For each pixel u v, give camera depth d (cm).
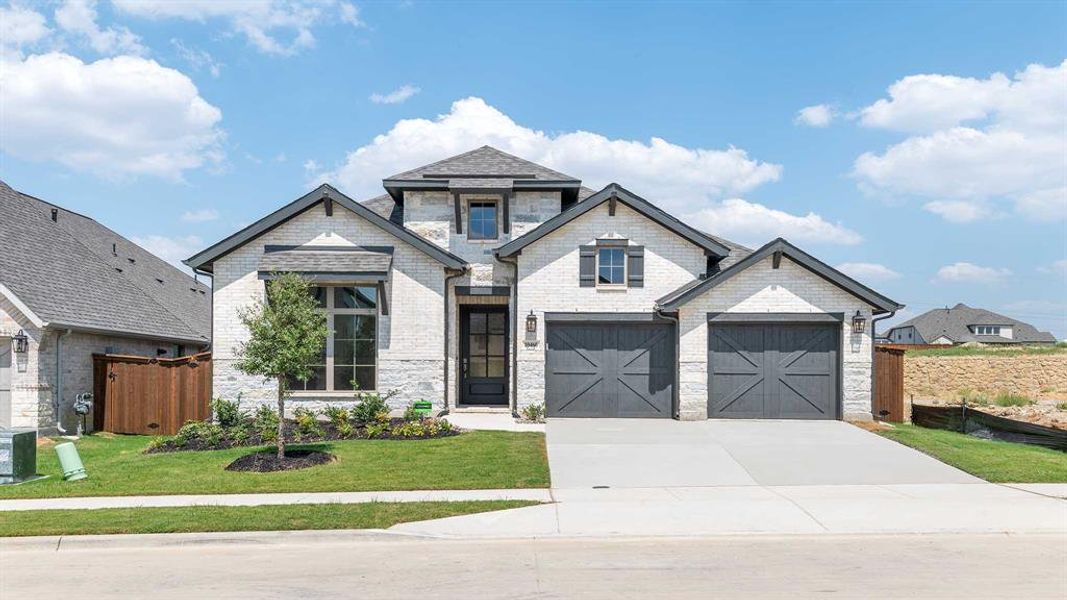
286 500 1017
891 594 643
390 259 1725
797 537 850
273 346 1246
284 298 1276
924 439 1486
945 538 843
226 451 1395
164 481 1144
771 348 1758
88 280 2062
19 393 1641
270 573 721
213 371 1727
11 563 771
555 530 870
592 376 1792
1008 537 847
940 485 1126
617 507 980
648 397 1789
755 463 1280
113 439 1697
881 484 1134
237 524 879
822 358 1755
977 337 7181
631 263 1798
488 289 1848
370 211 1731
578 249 1802
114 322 1956
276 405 1727
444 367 1772
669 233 1805
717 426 1658
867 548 800
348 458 1295
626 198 1780
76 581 705
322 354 1753
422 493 1063
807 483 1141
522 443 1420
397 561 759
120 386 1802
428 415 1717
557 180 1847
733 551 789
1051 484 1127
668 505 992
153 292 2652
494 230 1880
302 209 1734
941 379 2934
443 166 1959
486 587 668
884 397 1819
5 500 1037
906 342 7638
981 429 1677
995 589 658
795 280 1742
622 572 711
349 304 1761
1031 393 2847
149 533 850
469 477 1155
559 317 1786
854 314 1734
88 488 1103
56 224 2212
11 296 1633
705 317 1748
